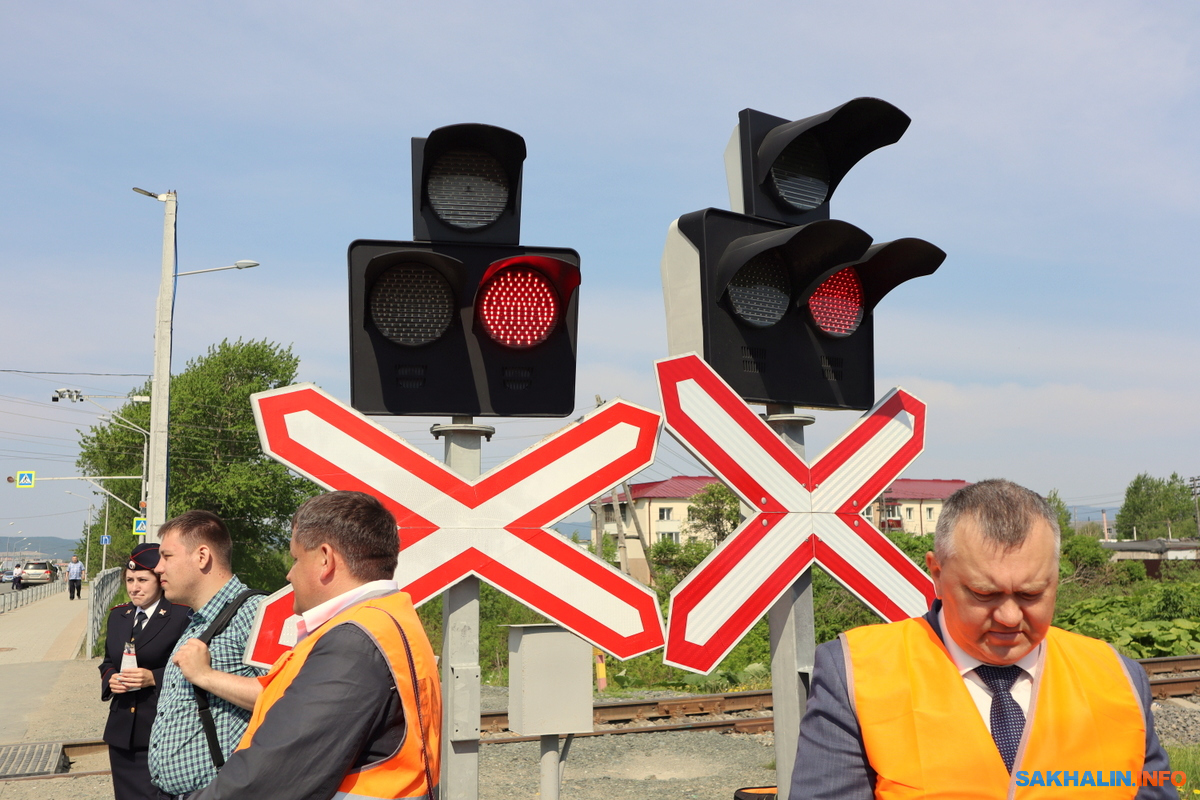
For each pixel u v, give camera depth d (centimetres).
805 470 393
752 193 395
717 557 367
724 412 372
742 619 370
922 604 416
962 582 180
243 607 306
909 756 183
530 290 348
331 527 231
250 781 187
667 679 1348
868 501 410
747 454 376
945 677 188
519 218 350
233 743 280
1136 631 1547
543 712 390
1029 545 174
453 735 335
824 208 413
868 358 418
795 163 405
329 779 193
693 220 378
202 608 308
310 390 323
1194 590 1972
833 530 397
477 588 344
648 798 636
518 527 346
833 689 195
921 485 8069
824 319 403
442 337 338
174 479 4691
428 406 334
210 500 4716
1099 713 185
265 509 4759
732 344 377
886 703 189
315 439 321
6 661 1560
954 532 183
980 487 185
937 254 382
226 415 4853
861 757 190
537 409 346
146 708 343
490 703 1056
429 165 345
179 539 308
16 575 5472
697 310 377
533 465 351
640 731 844
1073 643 196
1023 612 176
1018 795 178
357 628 210
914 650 194
